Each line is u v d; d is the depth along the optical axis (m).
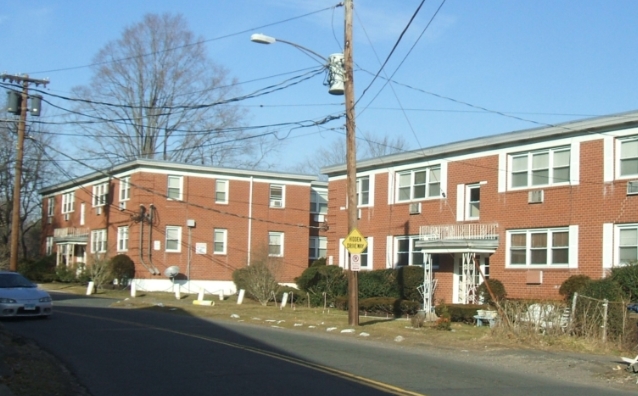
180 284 44.38
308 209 49.06
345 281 36.09
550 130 27.88
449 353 16.62
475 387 11.72
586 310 19.42
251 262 41.12
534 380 12.93
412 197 34.91
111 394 10.68
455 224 32.03
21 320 21.53
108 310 26.84
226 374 12.38
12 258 33.47
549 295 27.52
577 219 26.95
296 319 25.31
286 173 48.12
